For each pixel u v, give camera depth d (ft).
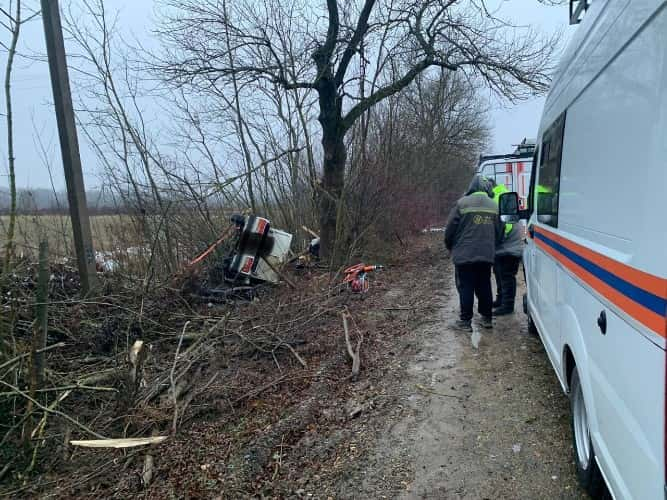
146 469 11.54
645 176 6.18
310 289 27.37
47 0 21.48
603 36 8.59
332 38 34.83
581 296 9.64
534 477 10.61
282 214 40.73
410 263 40.96
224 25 35.60
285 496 10.48
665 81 5.64
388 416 13.82
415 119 56.39
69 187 21.93
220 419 14.08
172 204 29.22
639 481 6.25
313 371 17.17
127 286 23.11
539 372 16.11
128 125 29.86
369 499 10.25
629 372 6.63
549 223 14.02
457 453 11.76
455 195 92.48
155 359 18.29
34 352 12.96
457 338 20.08
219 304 25.49
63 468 12.23
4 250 17.19
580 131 10.15
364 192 38.81
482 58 37.37
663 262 5.55
